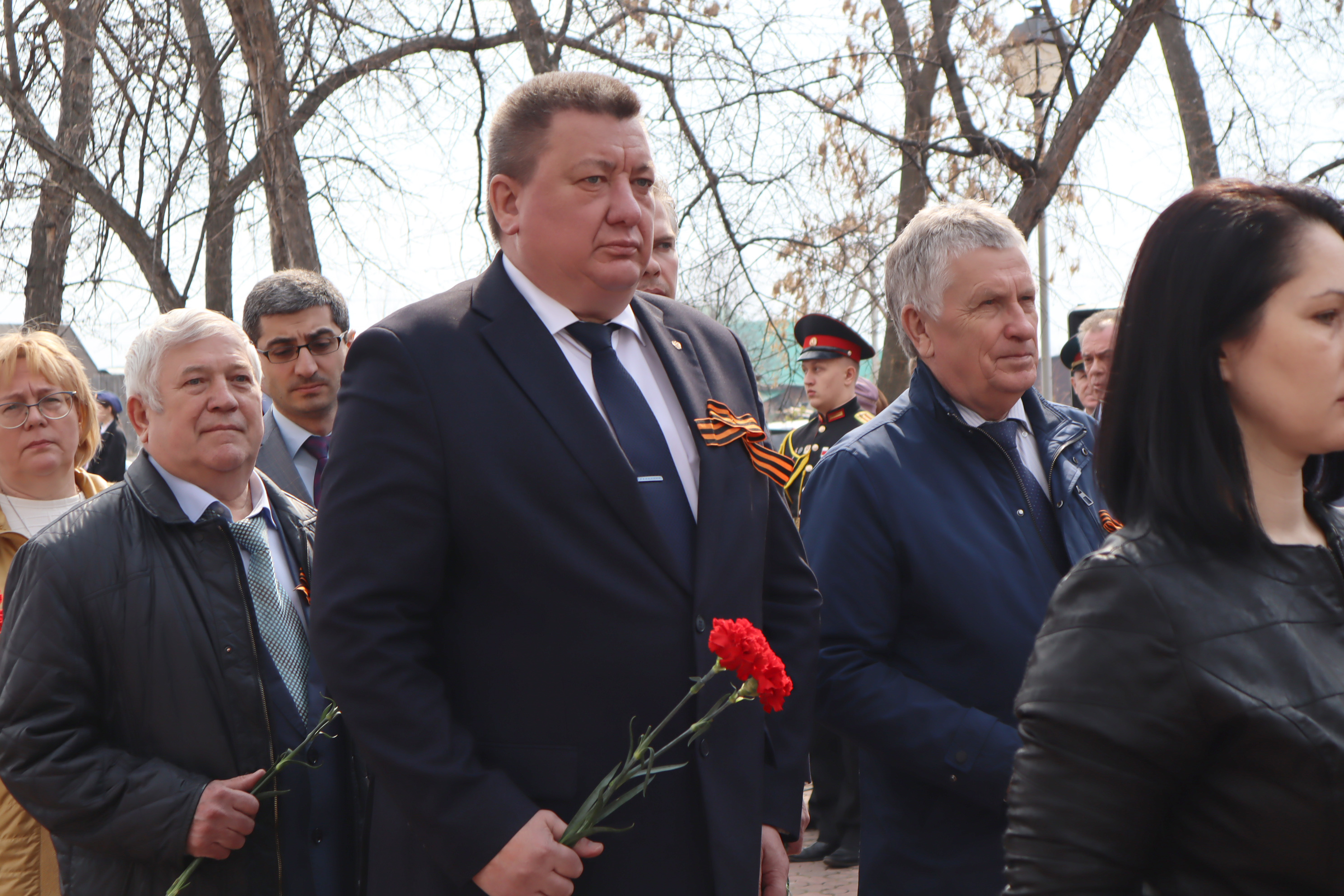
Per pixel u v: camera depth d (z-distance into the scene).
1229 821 1.18
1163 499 1.25
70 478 3.26
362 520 1.80
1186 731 1.18
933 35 8.38
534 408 1.87
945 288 2.37
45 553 2.23
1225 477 1.23
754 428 2.12
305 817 2.26
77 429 3.22
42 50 9.02
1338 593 1.25
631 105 1.98
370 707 1.73
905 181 8.66
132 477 2.35
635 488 1.87
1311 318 1.25
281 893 2.19
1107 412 1.35
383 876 1.87
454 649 1.87
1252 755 1.16
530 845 1.67
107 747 2.17
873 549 2.32
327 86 7.56
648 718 1.83
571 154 1.91
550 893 1.67
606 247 1.92
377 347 1.87
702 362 2.19
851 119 8.24
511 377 1.89
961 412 2.44
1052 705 1.22
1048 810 1.21
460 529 1.84
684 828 1.84
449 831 1.68
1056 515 2.39
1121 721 1.19
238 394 2.39
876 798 2.36
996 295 2.33
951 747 2.14
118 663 2.20
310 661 2.37
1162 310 1.29
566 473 1.84
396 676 1.75
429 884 1.79
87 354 9.61
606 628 1.82
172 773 2.13
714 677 1.88
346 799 2.35
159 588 2.23
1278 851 1.16
